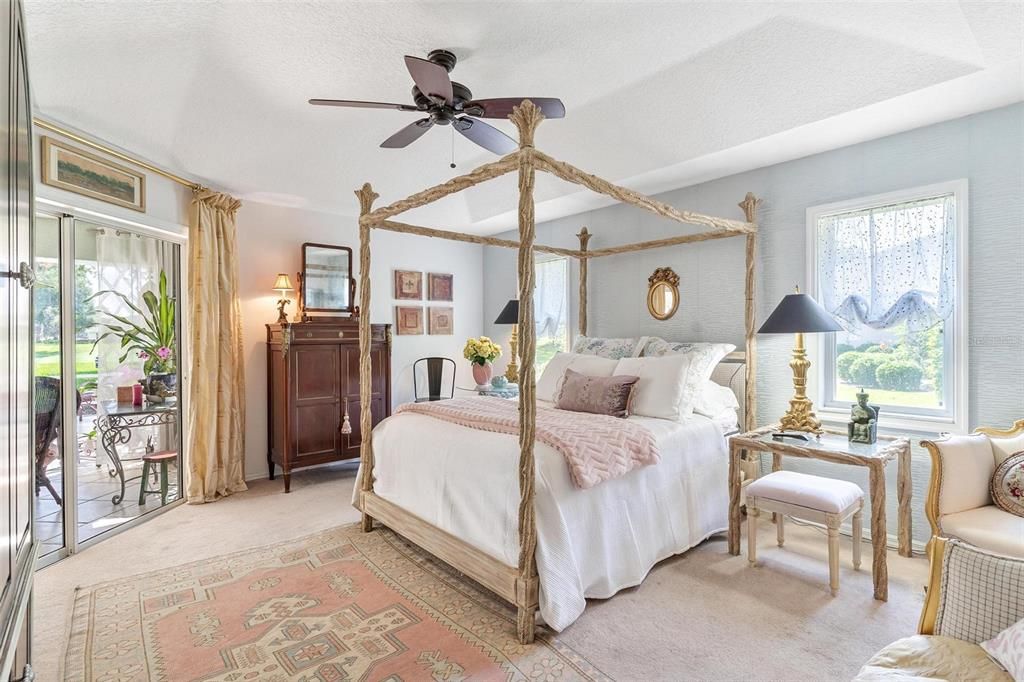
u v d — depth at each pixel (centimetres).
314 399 436
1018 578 127
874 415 270
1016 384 262
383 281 541
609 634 214
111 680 188
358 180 432
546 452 239
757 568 273
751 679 185
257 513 371
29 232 146
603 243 475
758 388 367
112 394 351
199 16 250
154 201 368
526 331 216
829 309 333
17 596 115
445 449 274
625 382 324
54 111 286
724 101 302
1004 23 214
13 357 119
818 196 334
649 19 253
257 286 456
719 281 388
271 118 345
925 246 294
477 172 252
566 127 367
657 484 276
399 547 309
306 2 243
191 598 247
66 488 299
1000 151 267
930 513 222
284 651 205
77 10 233
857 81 262
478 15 250
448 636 215
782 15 247
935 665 124
